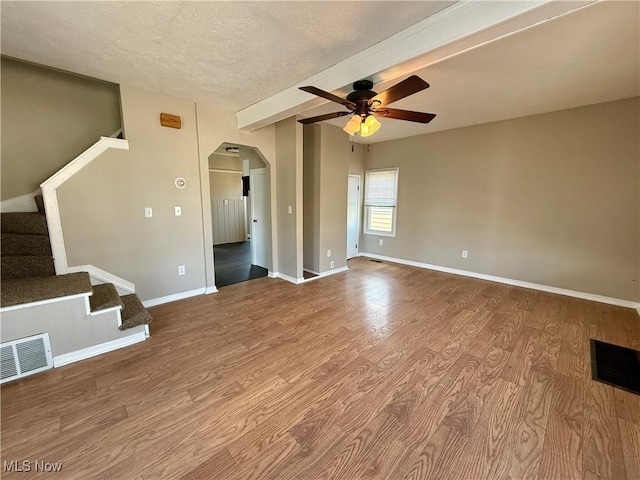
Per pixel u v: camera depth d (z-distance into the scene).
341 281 4.47
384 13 1.78
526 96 3.19
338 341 2.60
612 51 2.20
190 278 3.71
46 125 2.96
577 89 2.98
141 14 1.78
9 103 2.77
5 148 2.79
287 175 4.30
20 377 2.03
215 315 3.15
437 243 5.12
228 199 8.49
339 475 1.35
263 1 1.65
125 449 1.48
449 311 3.29
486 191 4.44
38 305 2.06
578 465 1.41
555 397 1.87
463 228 4.75
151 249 3.33
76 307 2.22
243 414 1.73
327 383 2.02
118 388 1.95
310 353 2.40
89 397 1.86
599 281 3.58
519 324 2.95
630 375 2.10
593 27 1.88
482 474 1.36
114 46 2.17
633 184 3.30
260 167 4.93
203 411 1.75
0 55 2.38
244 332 2.77
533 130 3.92
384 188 5.83
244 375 2.11
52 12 1.76
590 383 2.01
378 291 3.99
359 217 6.23
